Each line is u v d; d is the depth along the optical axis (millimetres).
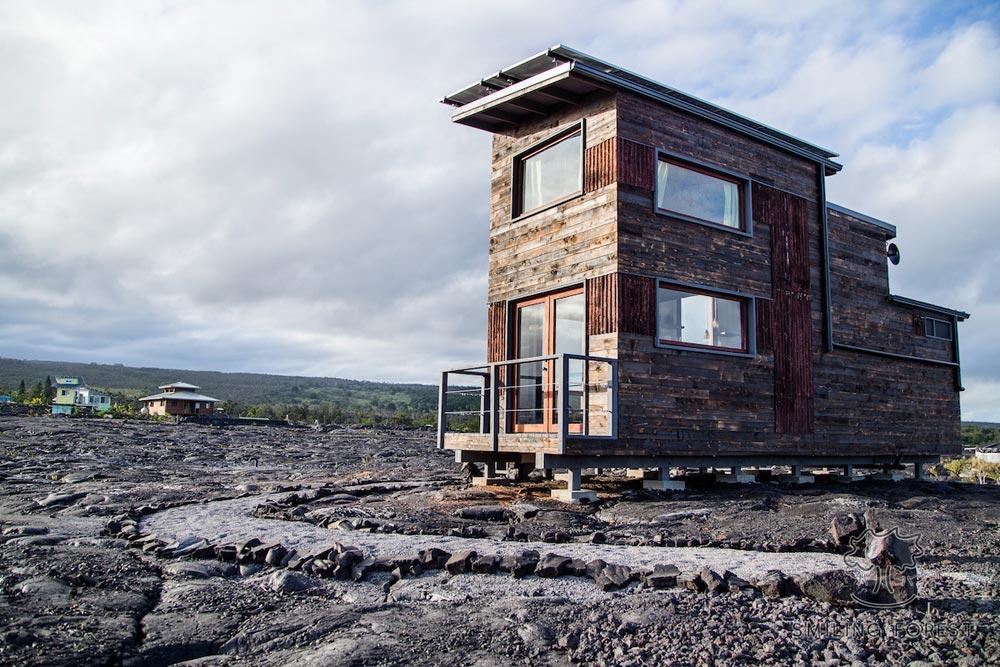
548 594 5586
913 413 15805
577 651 4316
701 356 11781
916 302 16062
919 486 13531
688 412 11523
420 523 8383
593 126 11672
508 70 11664
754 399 12461
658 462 11250
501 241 13406
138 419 33094
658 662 4184
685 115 12133
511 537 7848
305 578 5828
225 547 6758
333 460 19719
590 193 11555
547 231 12352
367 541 7328
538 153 13008
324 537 7531
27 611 4746
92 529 7945
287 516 8898
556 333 12141
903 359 15742
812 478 13734
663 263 11469
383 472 15836
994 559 7004
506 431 12789
